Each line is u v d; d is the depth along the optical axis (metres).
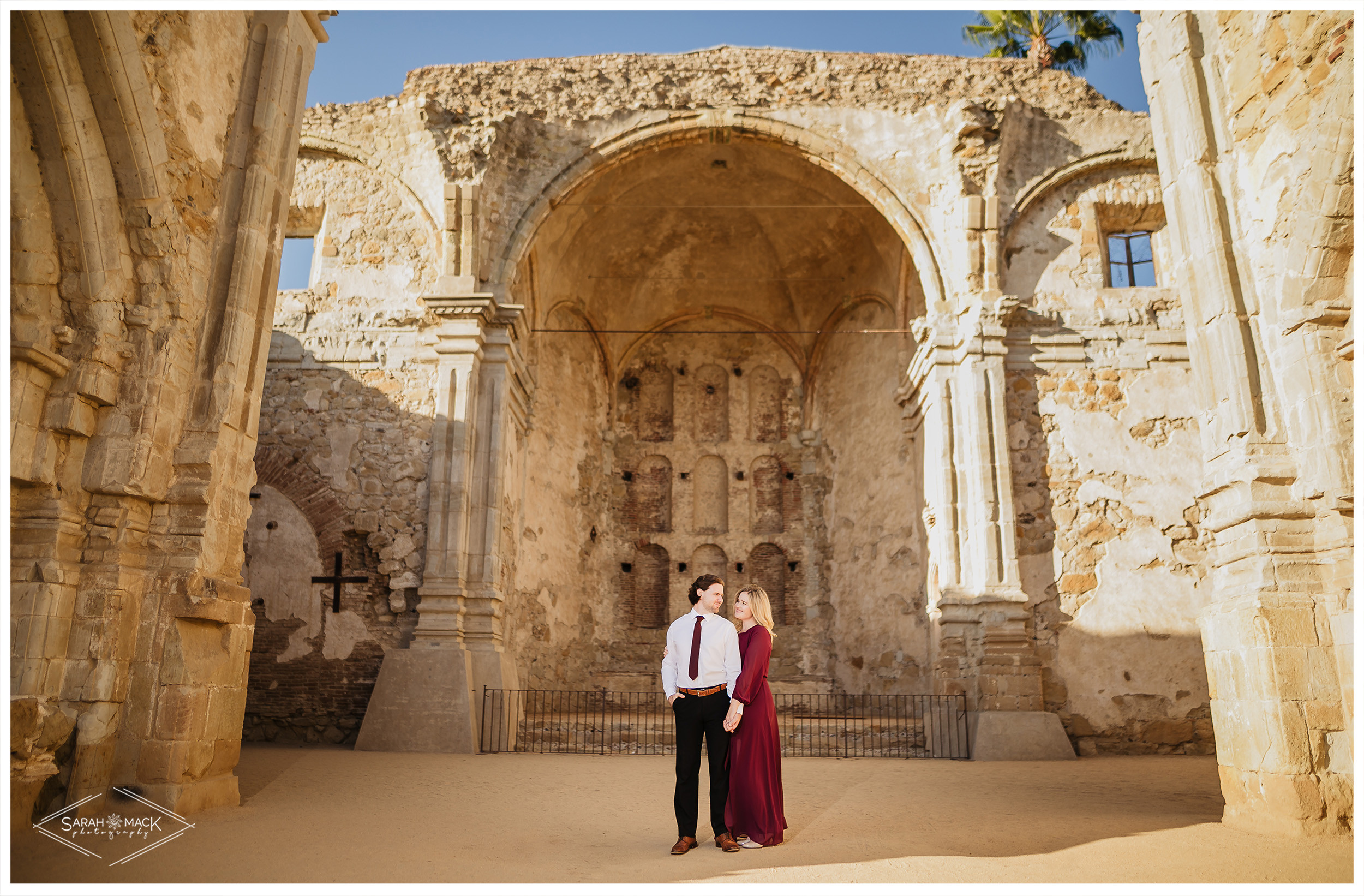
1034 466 13.26
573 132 14.65
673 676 5.61
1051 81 14.76
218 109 7.41
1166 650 12.56
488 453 13.56
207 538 6.69
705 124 14.64
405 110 14.53
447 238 13.94
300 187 14.80
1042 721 11.91
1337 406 6.21
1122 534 12.98
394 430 13.71
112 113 6.27
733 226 18.70
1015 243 14.17
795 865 4.92
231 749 6.84
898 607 15.93
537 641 16.34
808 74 14.89
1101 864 4.98
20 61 6.04
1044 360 13.65
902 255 16.28
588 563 19.09
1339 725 5.86
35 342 6.09
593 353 20.12
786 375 20.84
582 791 8.17
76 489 6.27
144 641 6.34
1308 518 6.28
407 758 10.77
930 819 6.60
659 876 4.65
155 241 6.63
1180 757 11.88
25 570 5.94
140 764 6.15
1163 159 7.73
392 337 14.12
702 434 20.72
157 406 6.55
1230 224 7.11
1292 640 6.00
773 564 19.81
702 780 8.89
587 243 17.77
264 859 5.05
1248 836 5.77
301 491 13.52
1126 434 13.35
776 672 18.86
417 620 12.95
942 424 13.57
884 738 12.77
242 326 7.23
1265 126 6.84
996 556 12.73
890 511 16.64
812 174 15.94
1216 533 6.84
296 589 13.19
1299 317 6.38
